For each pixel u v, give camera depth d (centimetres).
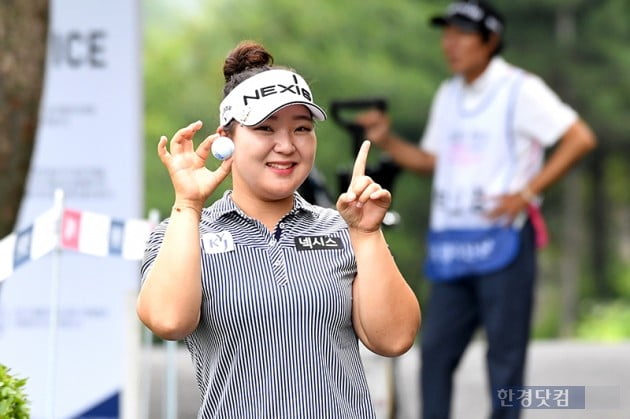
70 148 1872
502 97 1845
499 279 1809
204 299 991
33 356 1862
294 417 977
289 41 6981
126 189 1875
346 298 1002
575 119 1841
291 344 985
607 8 6931
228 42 7425
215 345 993
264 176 1006
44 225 1323
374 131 1920
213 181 989
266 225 1019
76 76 1872
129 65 1877
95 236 1366
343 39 6888
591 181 7744
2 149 1506
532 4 6888
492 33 1847
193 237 981
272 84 1005
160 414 2078
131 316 1605
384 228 1866
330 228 1026
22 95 1512
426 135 1936
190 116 7400
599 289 7825
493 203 1823
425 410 1858
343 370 994
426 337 1861
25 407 1094
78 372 1862
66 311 1864
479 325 1870
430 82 6738
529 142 1845
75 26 1870
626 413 1675
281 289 990
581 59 6950
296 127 1012
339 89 6719
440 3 6944
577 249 7444
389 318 1002
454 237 1842
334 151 6494
